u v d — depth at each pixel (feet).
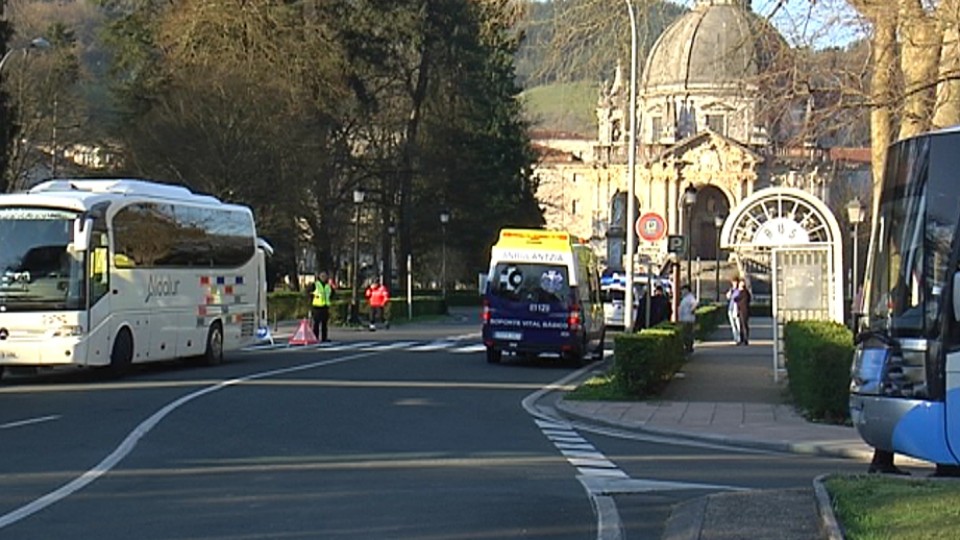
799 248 155.33
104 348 144.66
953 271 72.69
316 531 58.23
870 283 78.95
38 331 140.05
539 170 547.08
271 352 205.26
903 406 73.15
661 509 66.33
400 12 339.98
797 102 113.60
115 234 148.36
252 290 188.44
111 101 320.29
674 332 151.02
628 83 193.06
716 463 87.56
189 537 56.29
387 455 86.22
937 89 113.50
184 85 284.20
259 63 296.51
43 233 142.10
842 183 232.53
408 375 159.43
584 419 115.44
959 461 71.97
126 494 67.77
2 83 256.73
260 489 70.13
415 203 400.88
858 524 52.95
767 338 285.64
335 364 176.96
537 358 202.39
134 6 321.32
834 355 111.45
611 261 334.24
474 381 153.79
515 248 183.42
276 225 303.07
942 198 74.18
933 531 50.67
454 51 354.74
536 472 80.18
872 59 112.88
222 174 281.54
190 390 131.54
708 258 511.81
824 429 106.83
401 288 390.42
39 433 94.43
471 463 83.46
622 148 501.56
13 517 60.64
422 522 61.05
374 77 351.25
